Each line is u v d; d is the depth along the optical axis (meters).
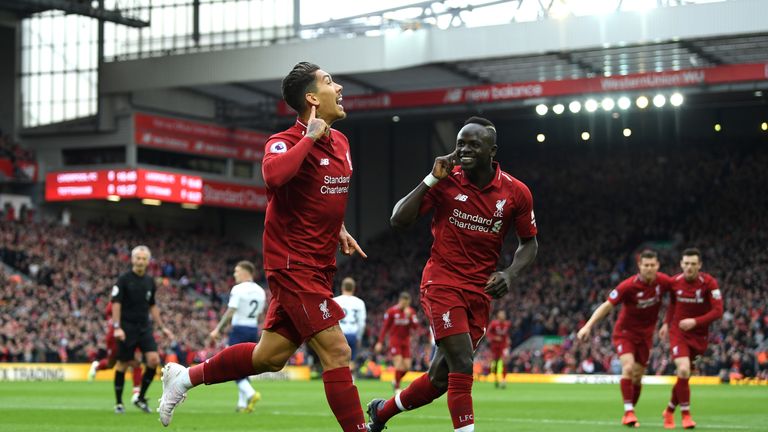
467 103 45.56
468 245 8.46
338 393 7.03
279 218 7.11
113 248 48.66
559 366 41.31
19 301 39.94
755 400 22.53
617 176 58.88
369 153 58.59
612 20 38.53
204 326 43.75
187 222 57.47
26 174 49.94
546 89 43.84
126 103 49.34
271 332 7.26
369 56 43.41
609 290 48.09
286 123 52.38
